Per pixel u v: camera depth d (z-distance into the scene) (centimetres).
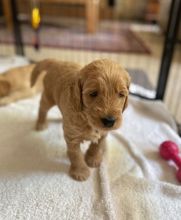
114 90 25
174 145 36
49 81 36
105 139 35
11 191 30
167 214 28
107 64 26
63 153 37
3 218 27
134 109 49
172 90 60
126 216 28
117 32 116
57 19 138
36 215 27
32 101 50
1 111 46
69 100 28
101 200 29
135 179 32
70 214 28
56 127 43
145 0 148
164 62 49
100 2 147
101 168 34
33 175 33
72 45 91
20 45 75
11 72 51
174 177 34
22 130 41
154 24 140
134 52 86
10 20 112
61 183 32
